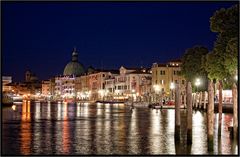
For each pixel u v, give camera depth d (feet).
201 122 204.85
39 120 225.97
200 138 135.13
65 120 225.76
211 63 158.10
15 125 190.90
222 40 151.23
